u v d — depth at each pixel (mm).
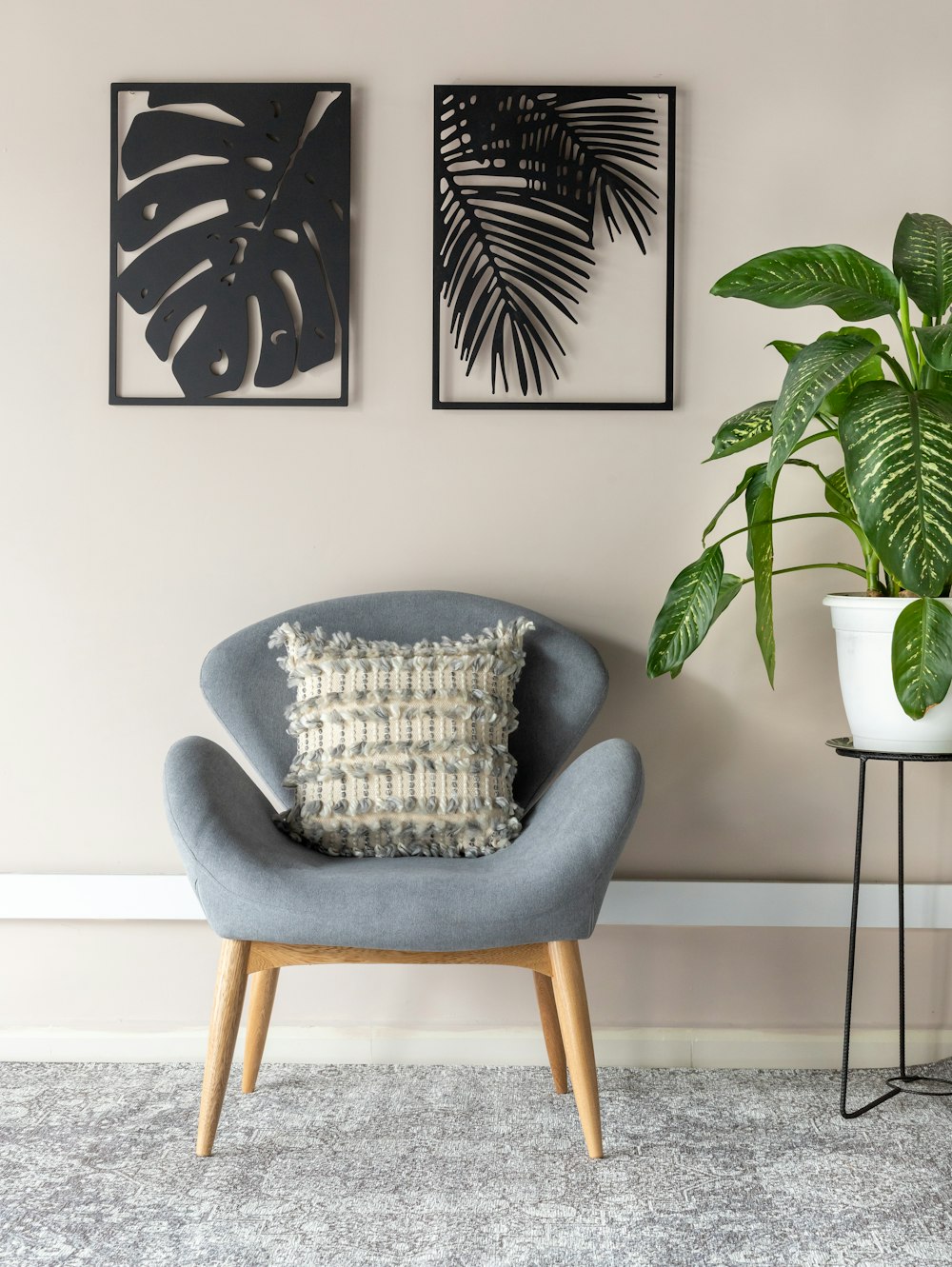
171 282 2121
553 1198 1559
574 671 1950
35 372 2125
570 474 2133
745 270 1700
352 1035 2113
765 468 1861
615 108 2098
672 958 2139
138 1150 1698
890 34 2100
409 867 1656
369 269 2123
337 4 2109
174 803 1597
